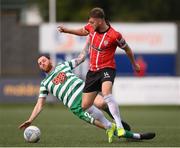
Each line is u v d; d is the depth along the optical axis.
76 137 33.78
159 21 123.69
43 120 47.78
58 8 123.12
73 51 75.62
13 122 45.53
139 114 56.75
